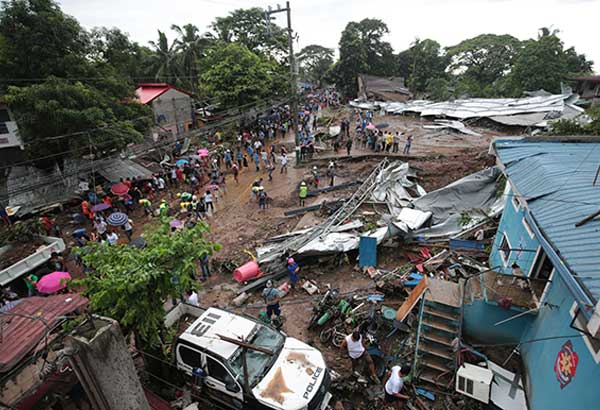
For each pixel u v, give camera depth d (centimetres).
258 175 2412
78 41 1970
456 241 1296
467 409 726
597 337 451
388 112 4241
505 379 754
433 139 2897
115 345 475
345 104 5397
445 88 5031
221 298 1202
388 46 5972
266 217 1806
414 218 1448
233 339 687
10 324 692
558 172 829
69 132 1725
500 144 1131
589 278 498
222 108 3225
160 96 2959
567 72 4025
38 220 1559
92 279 682
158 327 750
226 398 725
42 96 1642
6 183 1875
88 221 1856
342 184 2070
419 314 907
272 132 3388
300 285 1225
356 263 1332
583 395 511
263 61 3522
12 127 1953
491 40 5597
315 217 1733
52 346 550
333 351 936
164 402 719
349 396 794
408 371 830
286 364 735
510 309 753
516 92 4072
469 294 815
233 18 4006
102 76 2022
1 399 582
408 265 1249
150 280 661
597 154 955
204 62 3350
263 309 1123
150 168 2325
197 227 749
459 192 1591
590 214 632
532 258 792
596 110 2023
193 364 748
